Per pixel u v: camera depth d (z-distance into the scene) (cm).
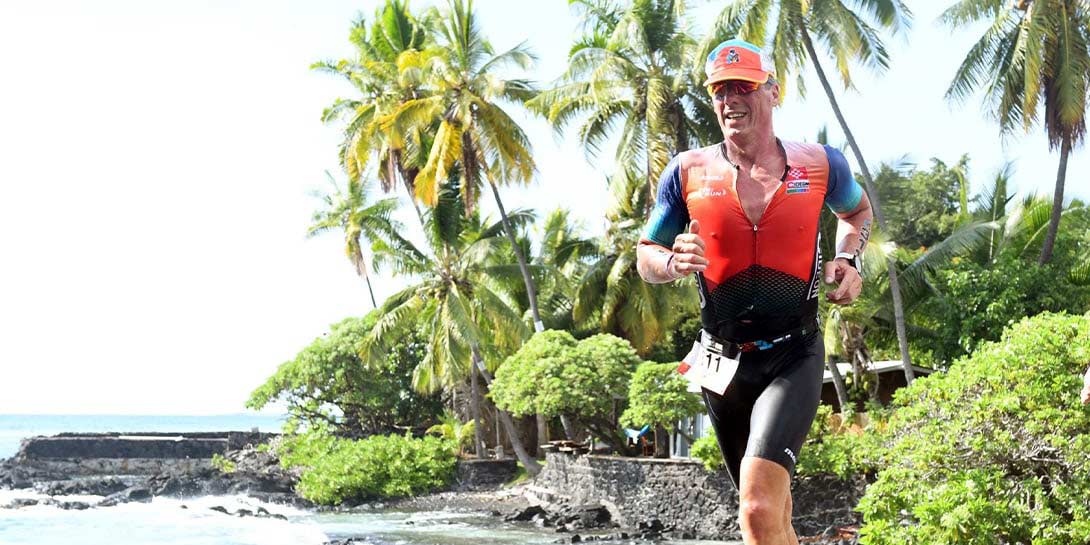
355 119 4069
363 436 4884
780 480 312
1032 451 1267
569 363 3078
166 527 3189
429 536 2789
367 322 4844
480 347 3975
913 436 1403
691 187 342
